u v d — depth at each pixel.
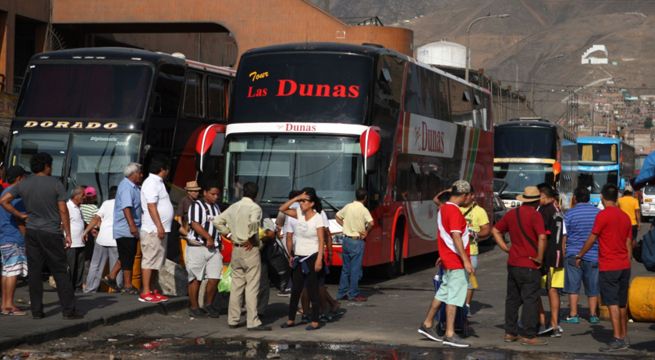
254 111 20.08
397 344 12.40
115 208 15.80
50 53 21.86
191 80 23.00
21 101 21.41
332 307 15.00
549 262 13.29
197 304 14.65
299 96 19.95
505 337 12.73
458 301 12.37
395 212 21.47
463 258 12.34
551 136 40.41
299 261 13.84
